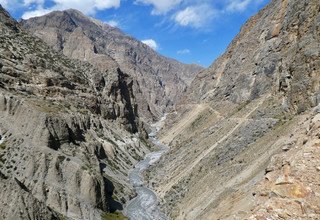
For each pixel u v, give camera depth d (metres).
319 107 43.88
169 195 85.88
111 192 89.94
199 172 83.00
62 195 76.00
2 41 128.00
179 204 77.06
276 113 77.25
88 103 136.62
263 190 23.89
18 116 90.44
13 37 139.50
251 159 63.97
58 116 97.50
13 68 114.00
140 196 93.44
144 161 130.88
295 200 18.86
